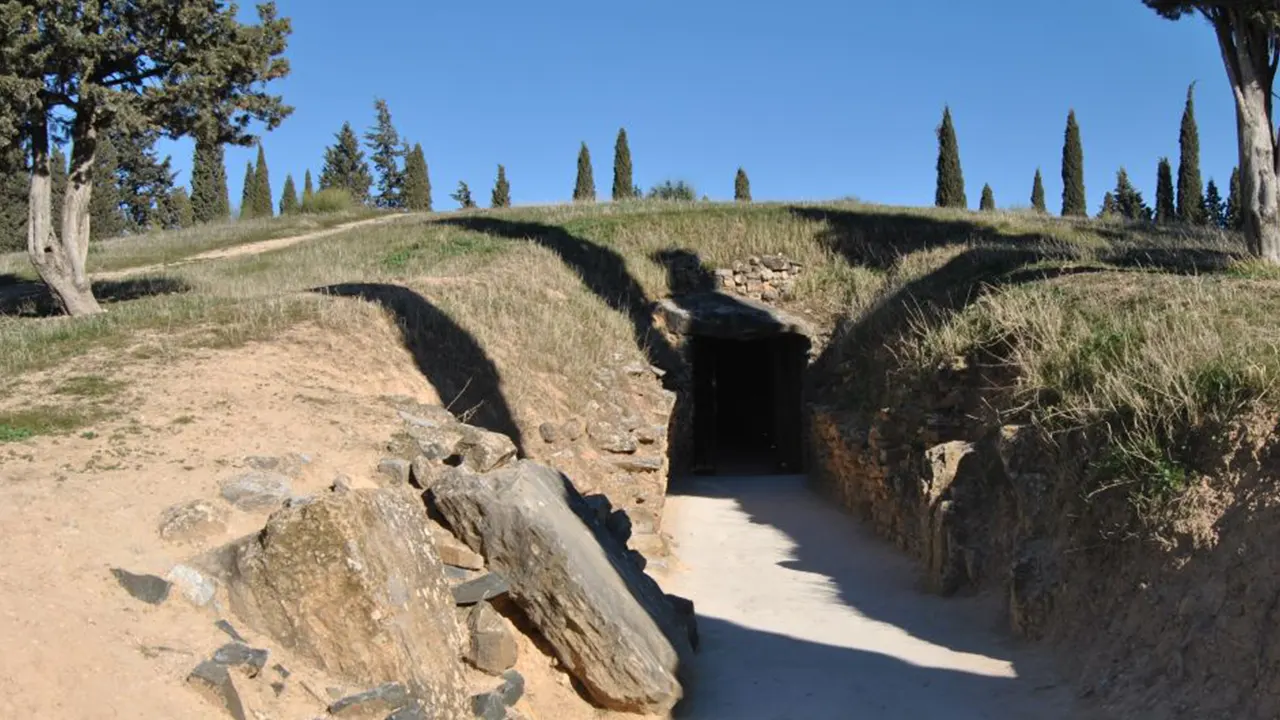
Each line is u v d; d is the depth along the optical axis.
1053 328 9.88
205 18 14.95
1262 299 9.27
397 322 11.79
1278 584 5.17
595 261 20.69
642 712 6.05
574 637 6.06
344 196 41.81
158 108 14.97
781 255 21.09
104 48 14.03
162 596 4.66
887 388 13.52
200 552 5.26
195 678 4.15
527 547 6.14
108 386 8.16
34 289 21.53
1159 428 7.05
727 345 25.19
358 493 5.32
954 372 11.29
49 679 3.73
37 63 13.41
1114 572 6.67
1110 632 6.33
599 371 14.15
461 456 7.87
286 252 24.11
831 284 20.22
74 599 4.39
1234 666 5.16
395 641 4.86
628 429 12.73
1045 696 6.14
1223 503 6.07
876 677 6.85
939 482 9.81
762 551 11.62
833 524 13.00
